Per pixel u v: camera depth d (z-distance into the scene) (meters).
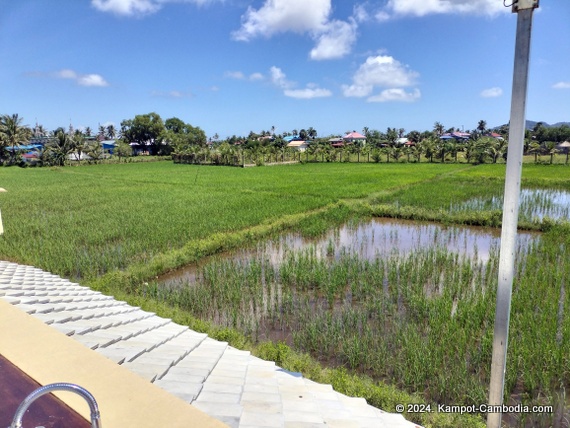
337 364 8.26
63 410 2.46
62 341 3.33
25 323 3.66
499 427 3.76
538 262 14.05
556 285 11.26
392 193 31.83
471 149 66.75
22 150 75.31
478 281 12.70
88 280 12.78
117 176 50.38
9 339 3.36
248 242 18.31
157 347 5.16
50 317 5.17
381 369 7.80
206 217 21.97
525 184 36.22
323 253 17.09
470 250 17.77
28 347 3.22
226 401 3.82
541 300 10.45
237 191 33.81
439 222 23.67
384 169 56.31
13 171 59.91
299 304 11.24
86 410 2.44
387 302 11.12
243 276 13.46
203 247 16.25
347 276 13.06
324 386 5.54
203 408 3.58
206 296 11.75
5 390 2.67
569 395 7.01
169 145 104.00
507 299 3.53
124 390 2.65
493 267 14.36
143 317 6.83
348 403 5.09
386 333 9.45
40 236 17.77
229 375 4.71
